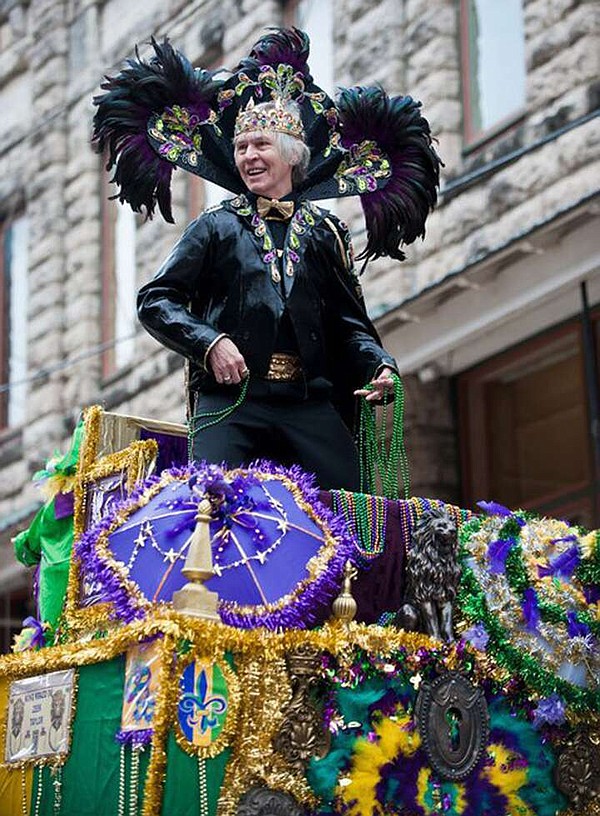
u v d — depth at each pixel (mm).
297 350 5137
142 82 5355
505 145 14094
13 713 4766
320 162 5500
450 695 4617
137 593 4414
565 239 12367
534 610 4887
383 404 5238
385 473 5211
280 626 4387
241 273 5117
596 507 13273
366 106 5523
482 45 14875
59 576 5395
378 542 4816
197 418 5117
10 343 22703
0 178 23469
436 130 14961
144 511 4586
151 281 5121
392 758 4457
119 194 5453
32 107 22641
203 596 4219
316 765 4320
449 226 14562
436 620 4703
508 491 14273
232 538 4457
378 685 4477
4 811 4707
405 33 15797
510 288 12938
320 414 5184
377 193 5578
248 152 5258
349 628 4473
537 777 4789
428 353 13836
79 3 22094
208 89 5414
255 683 4223
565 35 13539
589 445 13422
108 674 4363
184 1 19672
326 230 5320
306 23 17516
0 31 23938
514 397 14250
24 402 22078
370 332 5383
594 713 4930
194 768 4121
